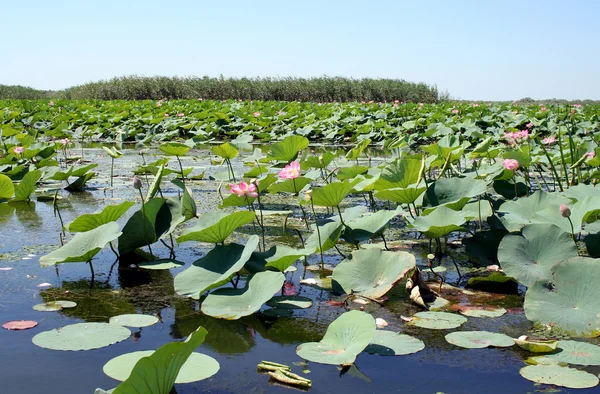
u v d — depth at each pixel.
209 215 3.31
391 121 15.12
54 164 7.29
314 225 3.67
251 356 2.20
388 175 3.92
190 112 17.75
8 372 2.01
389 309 2.75
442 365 2.12
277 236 4.19
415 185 3.92
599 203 3.17
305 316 2.64
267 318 2.61
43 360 2.11
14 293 2.89
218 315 2.54
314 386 1.94
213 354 2.21
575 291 2.57
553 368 2.08
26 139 8.42
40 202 5.48
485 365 2.12
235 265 2.84
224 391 1.90
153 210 3.68
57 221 4.61
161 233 3.64
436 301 2.86
